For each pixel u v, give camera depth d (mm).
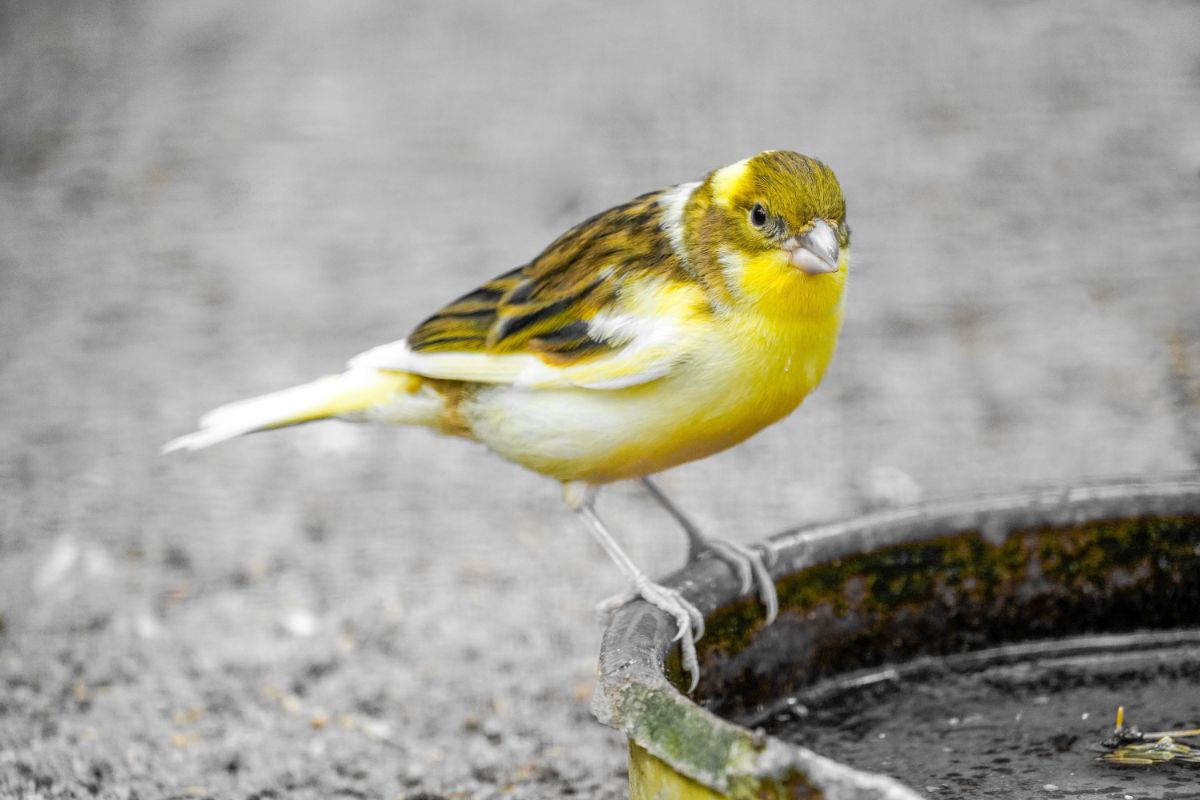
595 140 19297
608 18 24109
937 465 12328
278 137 20062
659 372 6555
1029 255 15719
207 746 8906
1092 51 20516
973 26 22000
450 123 20188
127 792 8266
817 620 6852
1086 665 6996
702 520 11820
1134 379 13367
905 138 18562
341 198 18250
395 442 13664
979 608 7047
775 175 6434
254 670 9906
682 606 6285
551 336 6836
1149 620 7098
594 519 7176
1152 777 5859
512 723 9195
